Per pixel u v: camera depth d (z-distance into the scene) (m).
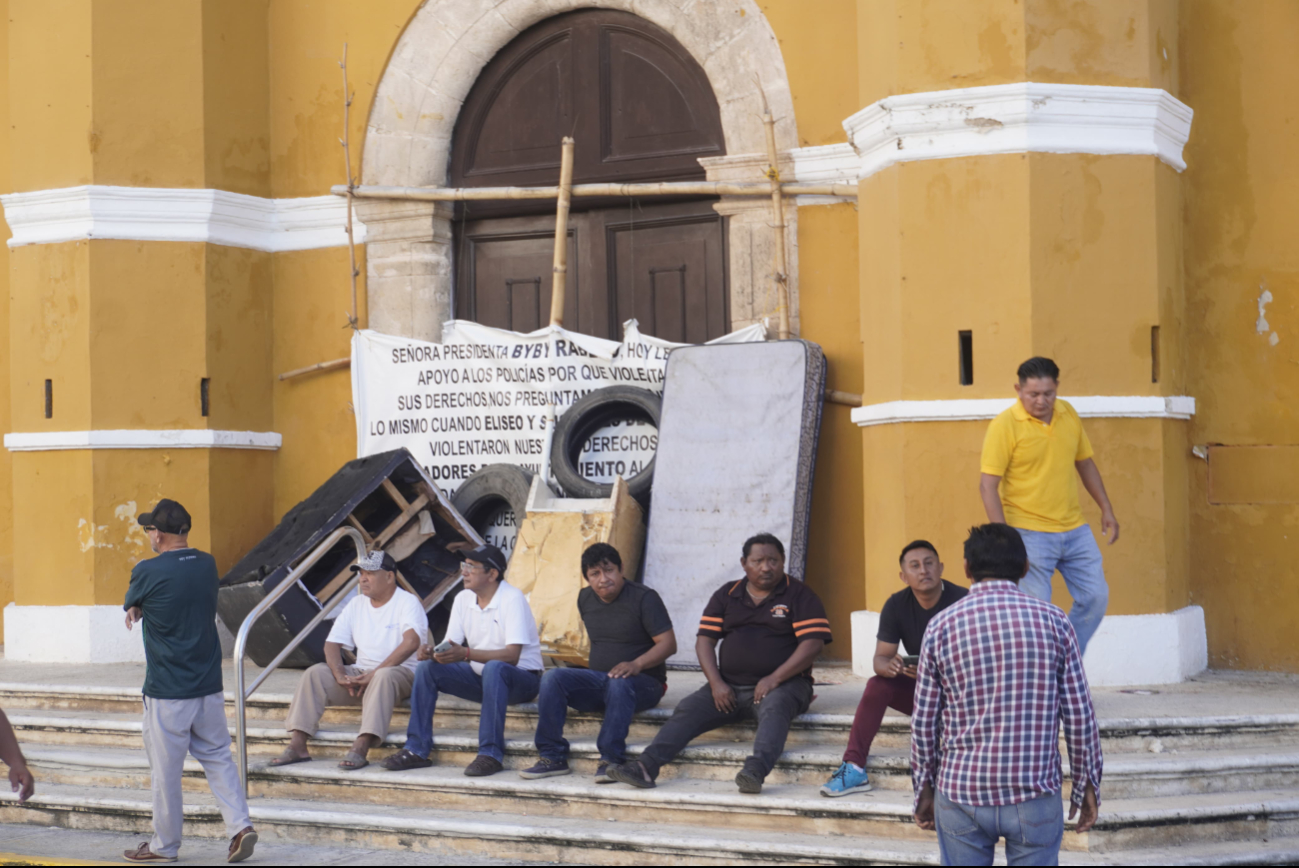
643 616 6.29
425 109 9.41
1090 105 6.95
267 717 7.18
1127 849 5.11
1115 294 6.96
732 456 7.96
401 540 8.24
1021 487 5.86
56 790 6.71
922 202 7.09
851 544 8.14
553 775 6.02
